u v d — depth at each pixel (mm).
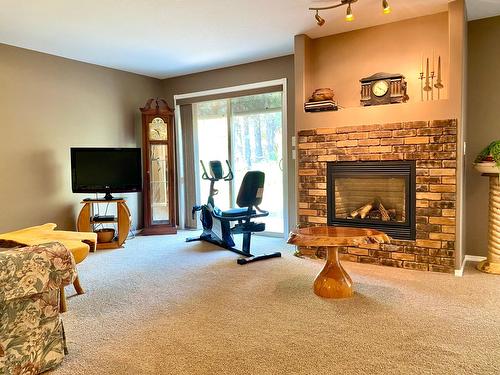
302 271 3617
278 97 5207
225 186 5754
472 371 1868
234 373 1897
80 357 2086
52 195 4746
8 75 4289
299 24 3861
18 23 3662
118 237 4762
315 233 3084
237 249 4434
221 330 2379
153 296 3002
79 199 5070
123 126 5633
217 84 5594
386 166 3684
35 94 4547
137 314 2654
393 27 3906
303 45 4156
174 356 2076
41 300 1918
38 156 4590
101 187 4867
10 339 1811
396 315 2551
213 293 3041
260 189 4160
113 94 5477
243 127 5543
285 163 5070
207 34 4090
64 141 4863
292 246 4680
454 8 3324
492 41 3738
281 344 2184
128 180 4977
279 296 2945
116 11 3414
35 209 4574
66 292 3109
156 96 6121
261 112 5363
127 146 5699
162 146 5719
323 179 4051
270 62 5090
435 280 3262
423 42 3768
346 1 3250
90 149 4820
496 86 3752
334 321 2475
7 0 3137
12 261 1765
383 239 2904
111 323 2516
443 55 3688
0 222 4254
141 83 5883
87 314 2668
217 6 3354
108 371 1944
